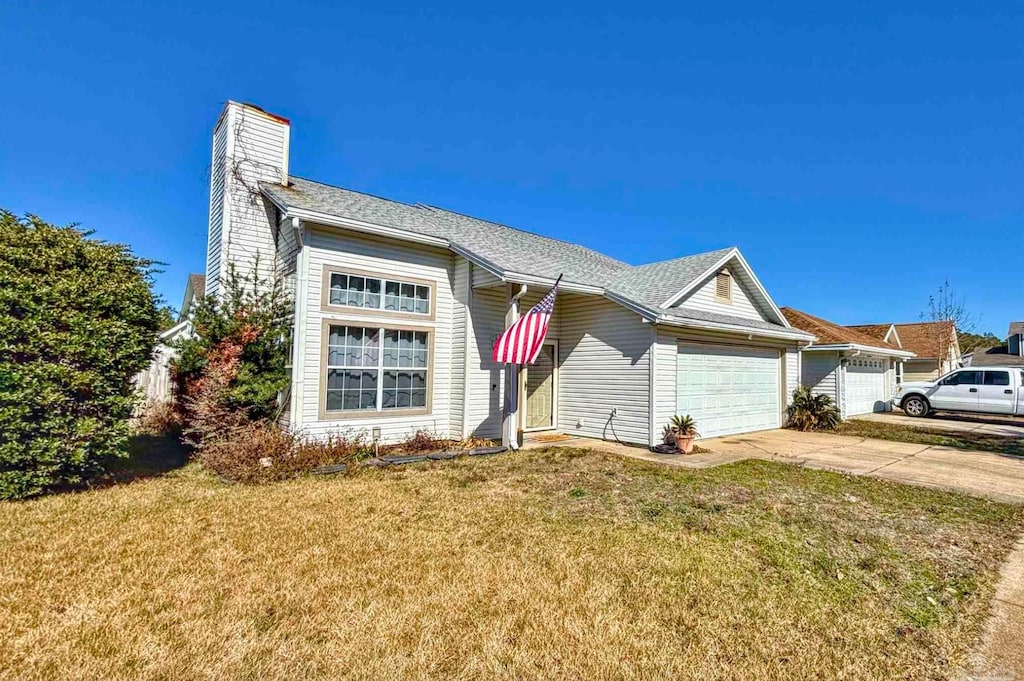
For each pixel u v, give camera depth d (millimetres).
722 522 5375
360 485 6668
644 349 10375
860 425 15188
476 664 2732
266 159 10078
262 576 3795
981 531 5242
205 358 8438
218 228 9984
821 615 3385
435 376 10195
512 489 6633
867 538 4941
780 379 14570
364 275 9312
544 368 12156
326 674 2621
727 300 13367
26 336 5594
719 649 2949
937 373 26328
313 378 8648
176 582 3664
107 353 6113
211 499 5910
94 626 3029
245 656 2752
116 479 6910
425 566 4047
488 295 10547
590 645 2949
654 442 10094
